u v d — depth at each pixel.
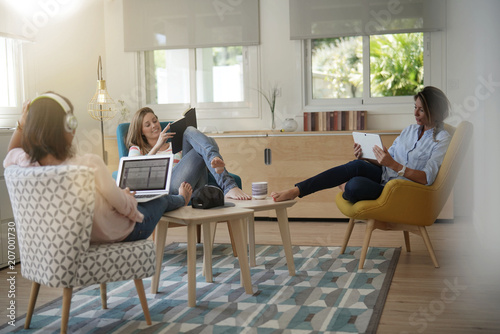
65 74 4.42
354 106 4.71
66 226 1.77
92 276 1.83
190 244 2.25
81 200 1.76
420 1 4.46
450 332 1.88
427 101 2.95
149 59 5.11
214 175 2.88
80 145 4.61
